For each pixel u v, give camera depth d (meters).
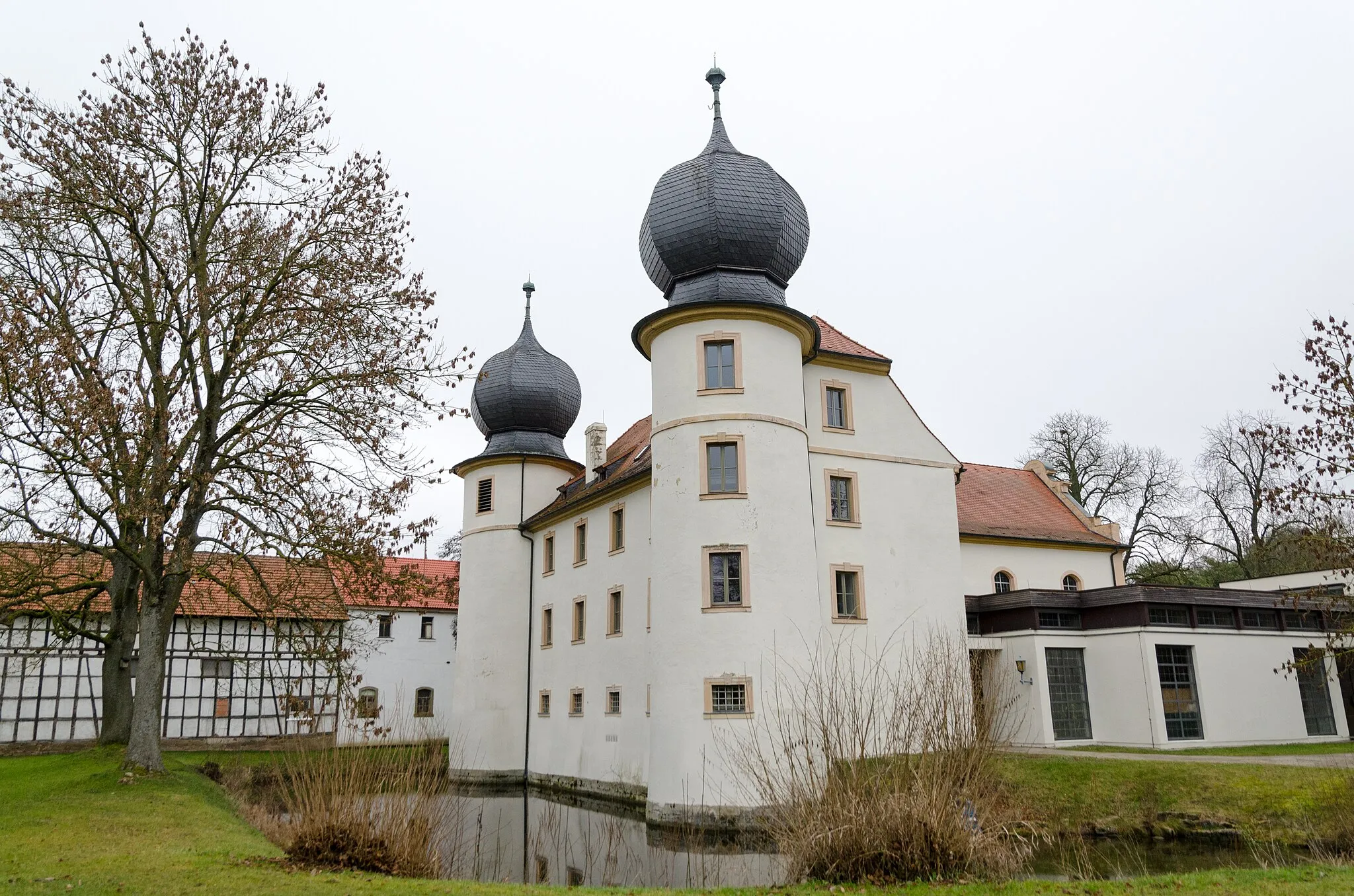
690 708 22.27
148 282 19.56
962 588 27.86
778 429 24.23
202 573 19.55
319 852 11.87
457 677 36.06
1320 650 19.73
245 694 36.78
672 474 24.08
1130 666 26.61
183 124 20.61
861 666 25.50
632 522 28.55
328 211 20.89
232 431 19.42
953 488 28.64
